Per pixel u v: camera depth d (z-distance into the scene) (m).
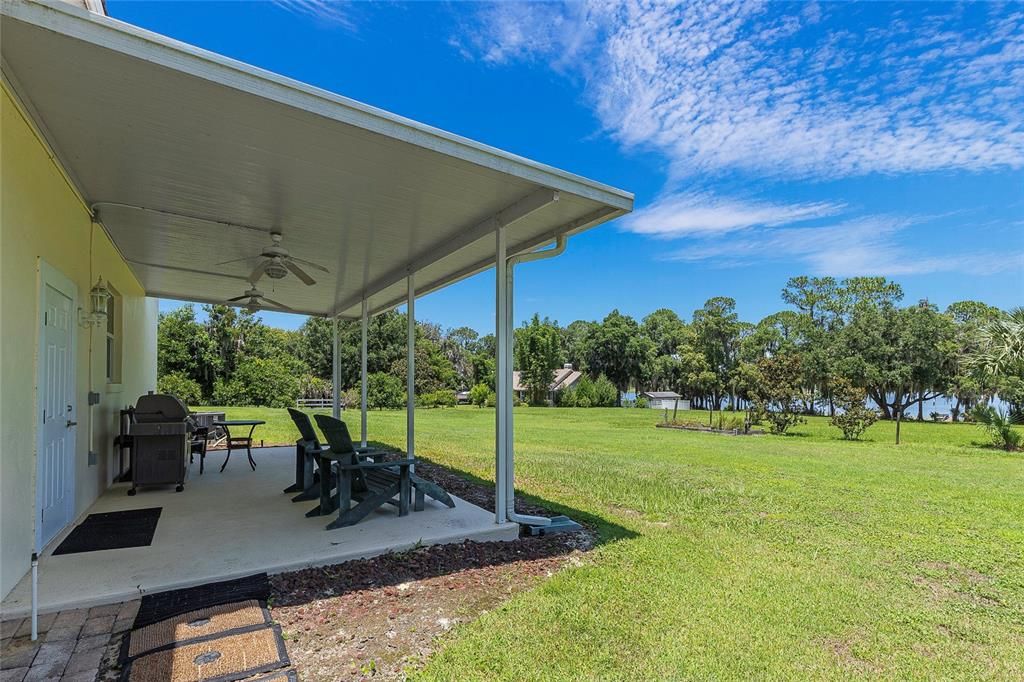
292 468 7.01
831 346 31.88
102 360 5.22
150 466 5.32
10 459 2.75
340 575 3.27
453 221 4.70
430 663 2.33
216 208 4.43
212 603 2.78
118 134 3.11
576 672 2.29
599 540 4.21
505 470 4.39
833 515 5.26
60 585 2.87
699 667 2.36
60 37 2.19
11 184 2.72
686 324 49.28
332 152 3.29
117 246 5.73
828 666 2.41
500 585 3.24
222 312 24.73
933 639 2.69
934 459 9.88
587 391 36.22
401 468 4.52
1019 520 5.11
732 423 17.08
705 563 3.71
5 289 2.67
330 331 32.47
